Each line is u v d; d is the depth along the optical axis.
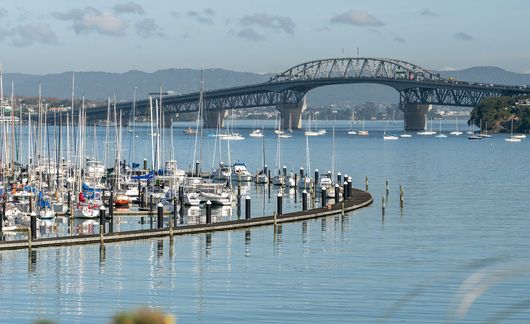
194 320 66.44
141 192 135.25
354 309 69.00
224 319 66.56
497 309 68.25
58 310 70.06
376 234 104.88
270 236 102.94
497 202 143.00
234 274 81.62
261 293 74.38
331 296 73.00
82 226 112.88
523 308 67.88
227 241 99.25
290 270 83.25
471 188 171.12
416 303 70.19
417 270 82.56
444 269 82.94
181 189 133.88
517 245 97.06
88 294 74.75
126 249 94.06
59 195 130.75
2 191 135.75
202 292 74.94
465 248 95.19
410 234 105.06
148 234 100.38
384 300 71.56
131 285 77.69
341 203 131.75
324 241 99.62
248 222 109.25
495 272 80.44
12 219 111.19
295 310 68.75
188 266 85.38
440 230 108.44
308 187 167.25
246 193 162.62
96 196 133.50
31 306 71.25
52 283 78.62
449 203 141.12
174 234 102.56
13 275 81.75
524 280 76.75
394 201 143.88
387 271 82.38
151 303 71.62
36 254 91.19
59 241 95.62
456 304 69.19
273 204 143.50
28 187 138.12
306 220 116.69
